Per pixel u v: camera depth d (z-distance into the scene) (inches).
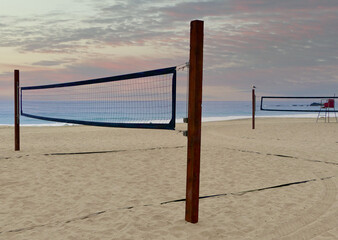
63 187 174.4
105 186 176.6
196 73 116.7
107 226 118.5
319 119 825.5
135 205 143.5
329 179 194.5
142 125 185.8
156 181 187.8
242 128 567.5
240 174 206.8
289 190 169.3
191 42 117.4
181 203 145.8
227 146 341.1
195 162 119.4
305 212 134.2
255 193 163.3
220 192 165.2
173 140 397.1
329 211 135.6
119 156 271.0
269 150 312.7
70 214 132.6
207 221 123.2
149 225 118.8
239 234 110.8
